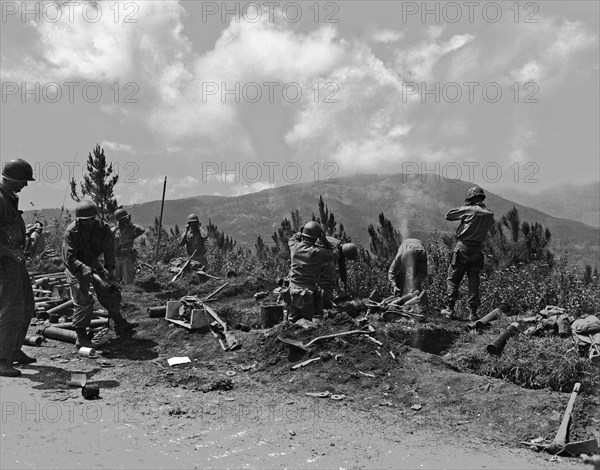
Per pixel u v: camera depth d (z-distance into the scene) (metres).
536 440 6.11
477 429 6.48
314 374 8.20
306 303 10.15
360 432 6.12
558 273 13.38
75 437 5.40
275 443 5.60
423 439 6.01
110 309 10.41
